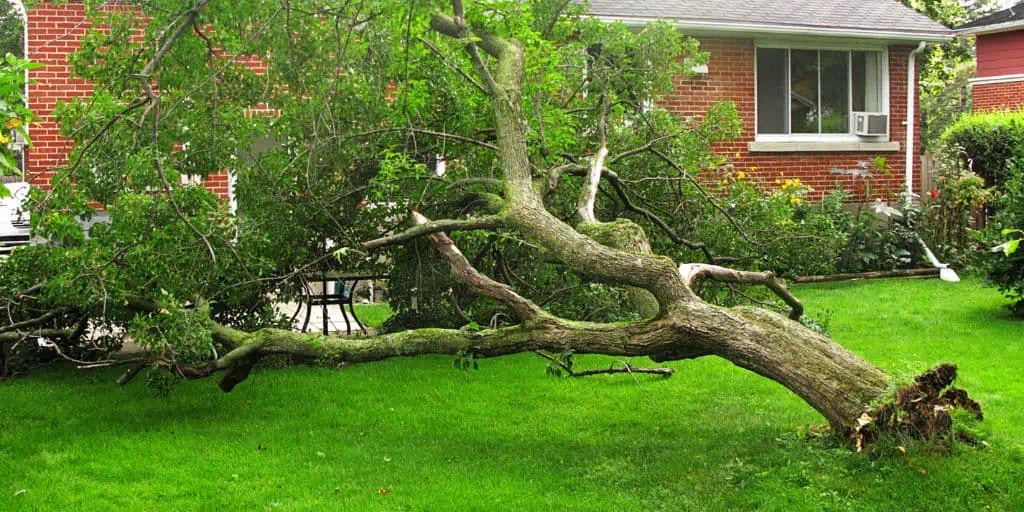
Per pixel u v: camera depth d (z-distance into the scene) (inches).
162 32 283.3
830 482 202.1
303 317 464.8
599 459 238.8
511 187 281.7
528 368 348.5
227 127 316.2
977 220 658.2
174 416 288.7
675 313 229.6
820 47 631.8
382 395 312.7
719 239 378.9
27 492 218.1
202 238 277.4
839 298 493.0
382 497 213.8
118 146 291.3
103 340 362.6
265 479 227.8
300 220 348.8
